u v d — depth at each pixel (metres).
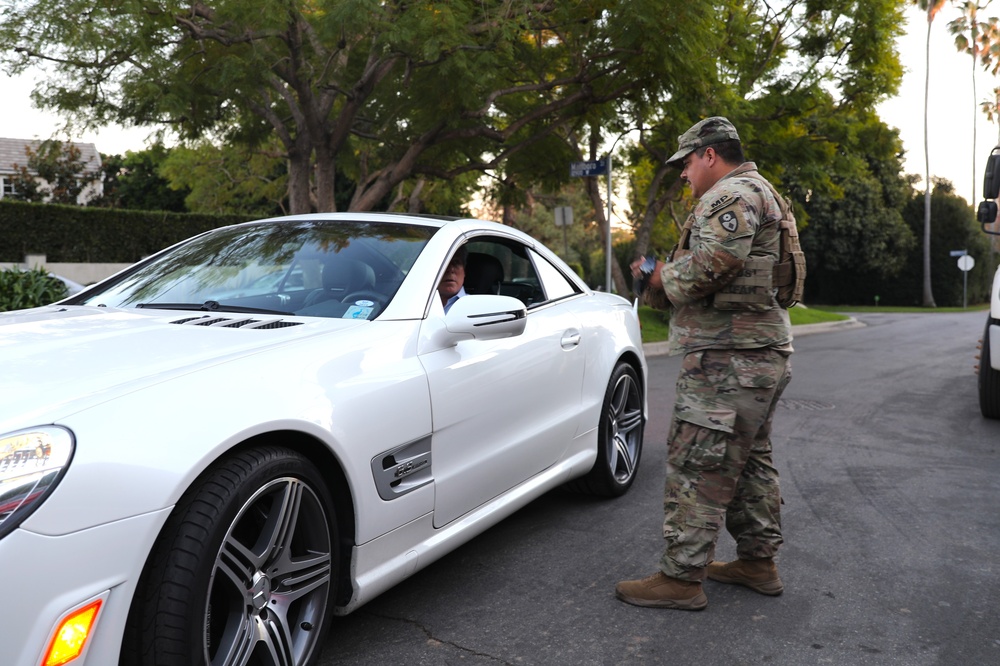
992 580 3.51
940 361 13.00
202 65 12.09
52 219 19.16
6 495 1.77
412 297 3.10
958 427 7.06
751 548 3.33
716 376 3.01
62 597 1.79
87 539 1.83
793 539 4.02
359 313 3.02
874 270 48.44
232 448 2.19
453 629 2.96
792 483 5.10
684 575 3.13
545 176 17.67
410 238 3.47
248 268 3.42
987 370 7.23
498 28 11.06
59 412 1.95
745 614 3.14
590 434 4.24
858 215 47.50
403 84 11.81
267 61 11.47
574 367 4.02
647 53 12.49
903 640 2.93
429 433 2.91
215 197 30.28
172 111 11.09
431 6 10.66
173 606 1.96
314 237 3.55
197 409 2.12
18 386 2.08
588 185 19.64
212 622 2.19
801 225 23.30
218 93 12.20
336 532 2.52
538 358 3.68
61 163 28.27
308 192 14.20
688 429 3.07
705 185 3.11
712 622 3.06
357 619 3.03
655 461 5.52
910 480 5.19
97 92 11.42
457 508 3.13
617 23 11.88
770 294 2.97
